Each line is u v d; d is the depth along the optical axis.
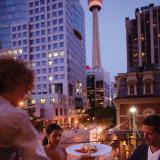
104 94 179.75
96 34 191.75
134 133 22.47
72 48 122.06
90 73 181.75
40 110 87.25
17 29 119.06
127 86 30.48
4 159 1.60
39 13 117.38
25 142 1.59
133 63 123.81
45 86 113.62
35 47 116.88
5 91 1.76
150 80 29.48
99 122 61.28
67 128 88.06
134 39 124.56
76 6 135.38
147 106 28.91
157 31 119.12
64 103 103.31
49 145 4.95
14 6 131.38
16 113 1.62
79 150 3.56
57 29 113.75
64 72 111.06
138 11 127.06
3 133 1.56
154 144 3.49
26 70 1.85
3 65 1.79
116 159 18.05
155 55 118.69
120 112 29.69
